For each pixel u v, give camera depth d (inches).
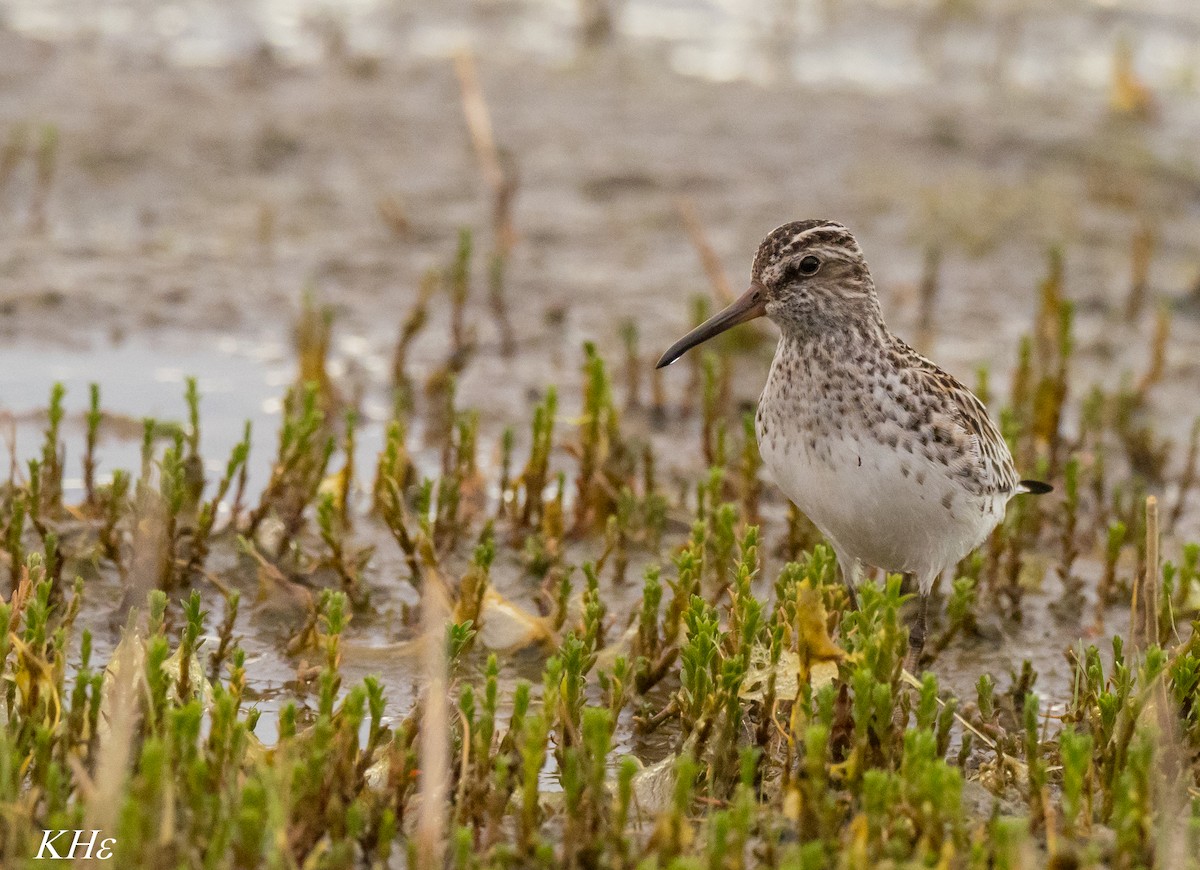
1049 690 441.1
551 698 350.9
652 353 656.4
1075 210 804.0
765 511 543.2
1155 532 413.4
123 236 726.5
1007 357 669.3
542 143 840.9
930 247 695.7
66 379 604.4
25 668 348.8
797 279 413.4
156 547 439.8
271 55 920.9
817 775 321.4
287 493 490.9
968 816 340.8
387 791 332.8
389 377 631.2
